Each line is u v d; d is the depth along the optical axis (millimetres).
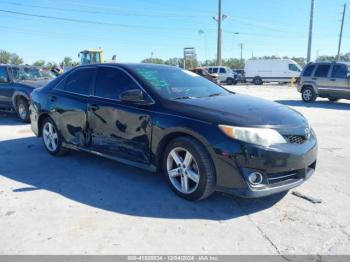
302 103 15609
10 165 5488
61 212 3807
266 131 3643
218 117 3779
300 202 4051
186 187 4031
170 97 4359
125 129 4543
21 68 10539
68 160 5723
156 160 4270
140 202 4055
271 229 3434
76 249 3092
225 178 3682
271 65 35688
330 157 6039
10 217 3684
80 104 5191
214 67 37469
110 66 5039
